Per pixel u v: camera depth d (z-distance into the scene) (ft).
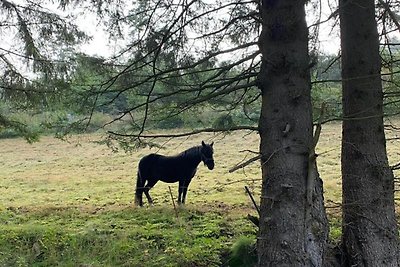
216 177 46.91
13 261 23.15
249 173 49.06
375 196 17.62
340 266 18.10
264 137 15.02
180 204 31.83
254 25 18.89
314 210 14.83
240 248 21.50
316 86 21.76
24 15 25.70
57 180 49.44
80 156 70.95
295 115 14.67
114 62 17.88
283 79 14.71
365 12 17.58
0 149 81.46
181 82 18.11
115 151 17.52
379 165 17.72
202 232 24.76
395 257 17.51
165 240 24.02
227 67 15.66
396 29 18.52
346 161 18.25
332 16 18.40
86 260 22.79
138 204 32.83
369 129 17.71
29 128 26.27
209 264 21.59
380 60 17.97
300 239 14.35
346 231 18.29
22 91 25.41
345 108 18.17
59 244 24.25
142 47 17.87
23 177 52.54
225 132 16.90
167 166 33.19
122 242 23.81
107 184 45.96
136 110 17.53
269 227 14.71
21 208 33.42
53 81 24.91
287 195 14.49
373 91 17.65
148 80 16.30
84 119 17.28
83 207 33.09
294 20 14.67
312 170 14.40
